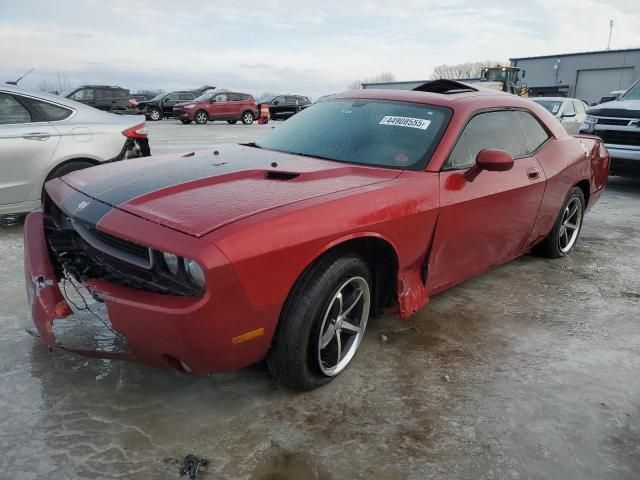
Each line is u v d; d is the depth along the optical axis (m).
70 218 2.72
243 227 2.23
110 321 2.35
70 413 2.51
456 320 3.64
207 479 2.15
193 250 2.12
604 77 41.31
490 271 4.61
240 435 2.41
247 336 2.32
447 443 2.42
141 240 2.24
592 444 2.45
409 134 3.37
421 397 2.75
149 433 2.40
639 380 2.99
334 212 2.54
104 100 26.56
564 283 4.41
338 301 2.72
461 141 3.39
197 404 2.62
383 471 2.23
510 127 3.95
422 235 3.02
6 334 3.21
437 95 3.71
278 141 3.78
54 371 2.85
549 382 2.93
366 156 3.29
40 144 5.25
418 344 3.29
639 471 2.30
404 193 2.90
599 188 5.23
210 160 3.24
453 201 3.15
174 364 2.36
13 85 5.38
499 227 3.68
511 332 3.50
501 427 2.54
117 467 2.19
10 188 5.18
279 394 2.72
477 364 3.09
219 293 2.14
